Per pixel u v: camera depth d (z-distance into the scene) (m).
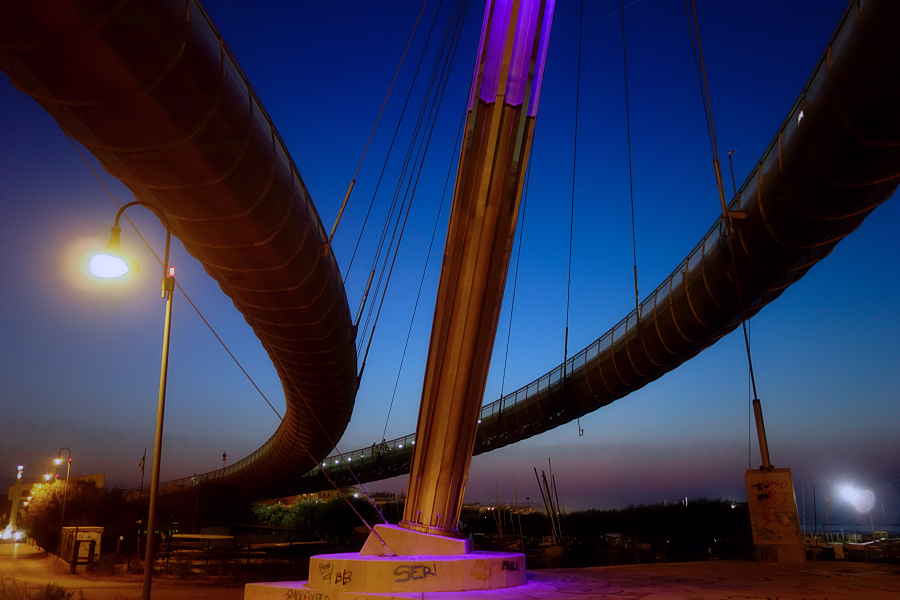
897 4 12.42
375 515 94.31
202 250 20.41
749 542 22.14
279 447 67.12
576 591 13.55
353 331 33.62
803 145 17.33
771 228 20.70
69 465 69.69
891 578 15.08
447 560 14.19
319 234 23.61
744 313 25.48
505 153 16.70
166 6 12.05
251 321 28.41
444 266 17.09
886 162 15.95
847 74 14.52
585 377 41.09
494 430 54.44
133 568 39.03
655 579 15.63
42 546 69.12
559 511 81.44
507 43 16.78
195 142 14.59
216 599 26.80
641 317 32.75
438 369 17.14
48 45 11.34
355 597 13.19
